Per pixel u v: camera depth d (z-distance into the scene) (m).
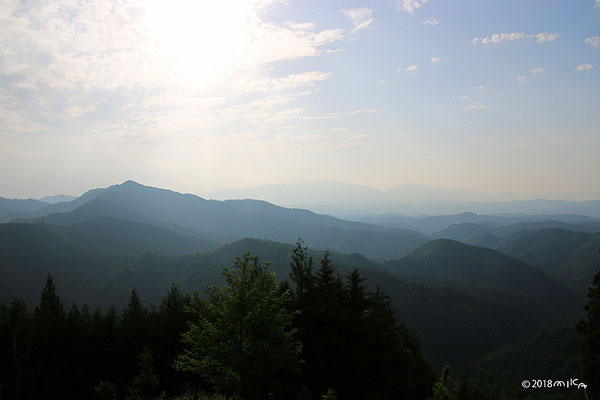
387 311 23.62
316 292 21.95
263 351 14.88
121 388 29.47
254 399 16.27
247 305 14.76
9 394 28.73
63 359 32.81
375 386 20.91
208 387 26.20
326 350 20.38
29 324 33.38
